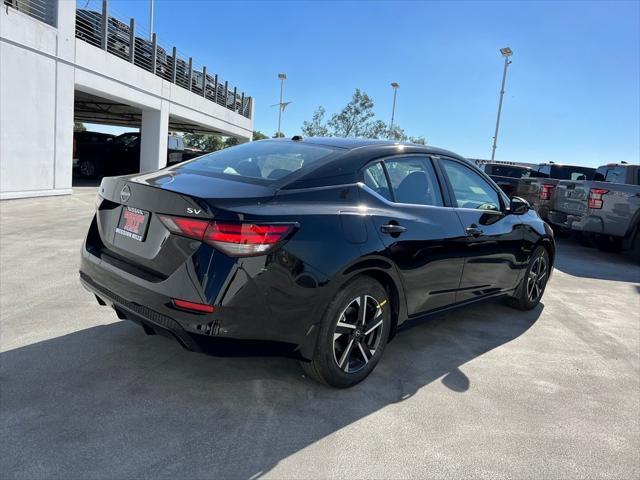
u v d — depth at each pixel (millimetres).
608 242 10188
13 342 3645
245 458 2508
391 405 3127
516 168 15539
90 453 2453
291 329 2855
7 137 10508
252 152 3752
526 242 4910
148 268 2896
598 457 2730
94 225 3500
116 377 3217
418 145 4020
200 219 2666
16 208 9883
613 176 10266
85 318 4180
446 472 2506
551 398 3379
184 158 19156
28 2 11211
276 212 2779
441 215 3836
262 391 3178
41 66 11266
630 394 3521
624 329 5000
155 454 2484
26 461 2359
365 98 31125
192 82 21141
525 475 2529
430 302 3818
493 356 4051
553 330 4809
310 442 2678
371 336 3416
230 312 2652
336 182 3207
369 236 3162
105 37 13969
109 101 19484
